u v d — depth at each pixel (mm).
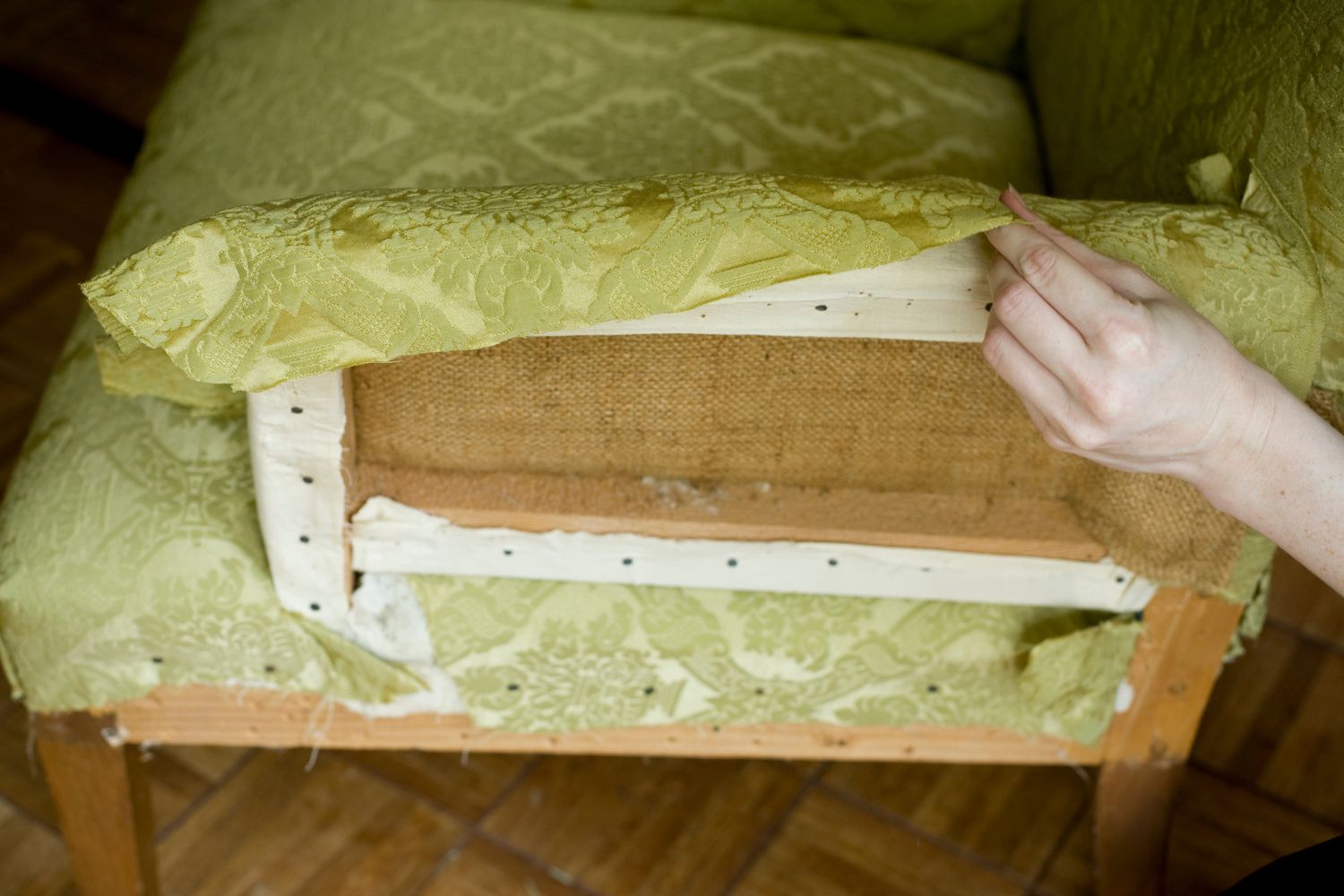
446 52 976
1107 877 903
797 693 804
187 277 563
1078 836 1069
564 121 917
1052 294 546
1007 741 850
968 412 682
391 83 947
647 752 864
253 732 823
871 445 701
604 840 1053
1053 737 840
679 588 765
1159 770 850
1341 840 615
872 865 1045
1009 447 700
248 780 1080
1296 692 1181
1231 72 684
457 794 1081
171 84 1038
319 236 571
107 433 761
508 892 1018
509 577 755
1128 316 535
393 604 754
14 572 721
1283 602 1254
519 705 805
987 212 565
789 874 1036
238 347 563
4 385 1386
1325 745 1142
